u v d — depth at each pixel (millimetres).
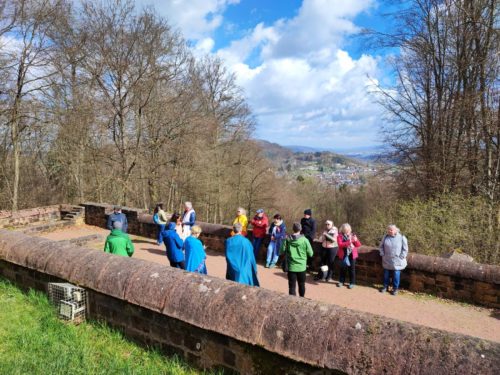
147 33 21062
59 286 4664
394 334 2799
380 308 7383
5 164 20719
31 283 5371
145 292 3967
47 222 15180
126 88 21344
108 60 20156
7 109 18016
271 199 31938
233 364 3400
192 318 3543
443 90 18109
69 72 19609
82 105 19891
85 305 4629
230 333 3295
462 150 16953
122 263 4520
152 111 22594
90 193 23859
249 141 31188
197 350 3635
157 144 23094
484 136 15516
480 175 15914
